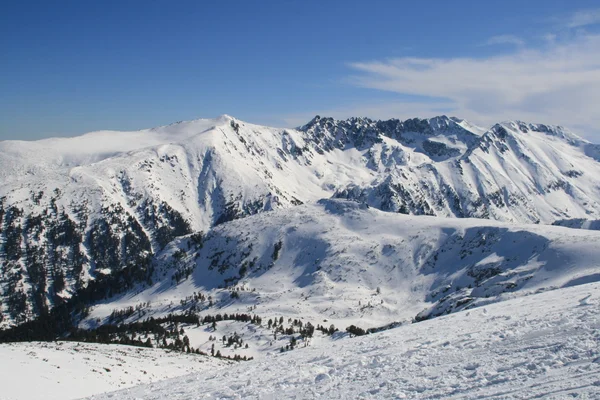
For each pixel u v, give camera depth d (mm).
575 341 20953
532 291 120812
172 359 90500
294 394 23609
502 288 147625
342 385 23172
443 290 186750
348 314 180625
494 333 26828
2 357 62875
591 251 150750
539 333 24062
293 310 185375
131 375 68562
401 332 38344
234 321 158500
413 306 184375
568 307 30203
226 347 132125
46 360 66500
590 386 15547
